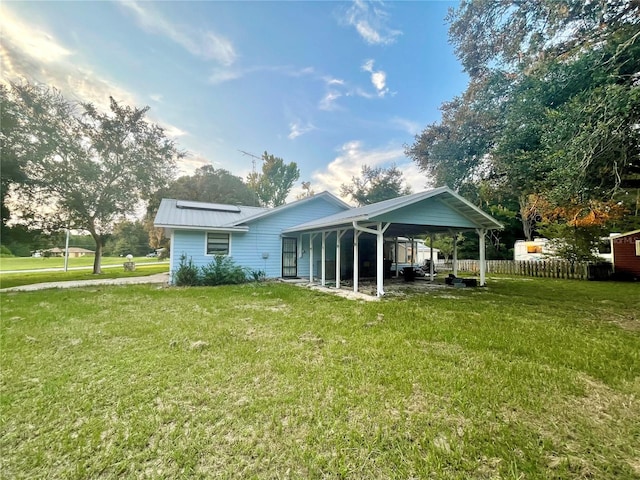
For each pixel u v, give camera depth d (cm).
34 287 995
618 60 571
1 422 215
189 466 172
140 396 251
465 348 372
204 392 259
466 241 2170
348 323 488
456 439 196
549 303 681
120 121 1617
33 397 250
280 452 184
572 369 310
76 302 689
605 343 392
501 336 420
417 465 173
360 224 840
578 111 543
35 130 1373
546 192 731
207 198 2566
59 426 211
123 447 189
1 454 183
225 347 372
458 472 168
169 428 208
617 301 714
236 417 221
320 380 280
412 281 1197
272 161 3322
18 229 1444
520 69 762
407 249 1789
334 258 1336
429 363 322
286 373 296
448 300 720
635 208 1208
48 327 466
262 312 575
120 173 1653
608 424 215
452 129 1095
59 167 1453
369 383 274
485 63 899
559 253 1354
